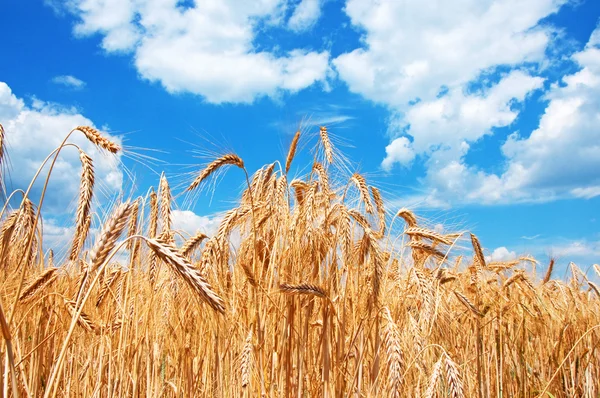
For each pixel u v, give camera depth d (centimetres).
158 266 85
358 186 83
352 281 79
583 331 110
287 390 74
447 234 103
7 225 71
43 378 82
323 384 72
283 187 82
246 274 74
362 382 80
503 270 128
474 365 96
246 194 92
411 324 80
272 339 79
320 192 82
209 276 79
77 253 83
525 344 116
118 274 89
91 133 68
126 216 48
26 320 84
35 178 50
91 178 67
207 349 82
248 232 85
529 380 107
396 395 65
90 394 85
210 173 79
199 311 84
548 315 118
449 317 96
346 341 80
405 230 87
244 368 71
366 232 73
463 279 114
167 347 95
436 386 62
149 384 79
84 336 95
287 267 78
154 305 85
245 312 82
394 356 66
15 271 73
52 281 78
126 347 82
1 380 54
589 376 101
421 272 80
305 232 77
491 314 101
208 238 89
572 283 133
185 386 86
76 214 66
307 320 76
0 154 61
